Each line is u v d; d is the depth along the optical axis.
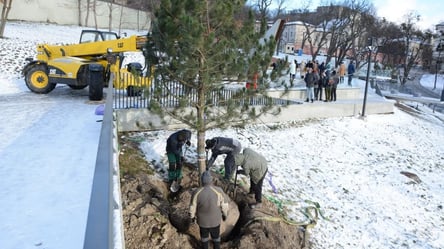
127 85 10.27
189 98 7.21
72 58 12.27
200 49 6.17
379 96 22.19
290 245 6.87
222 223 6.94
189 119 7.29
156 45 6.72
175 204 7.12
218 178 8.20
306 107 14.66
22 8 33.94
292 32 65.62
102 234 2.04
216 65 6.51
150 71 6.96
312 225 7.79
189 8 6.20
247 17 6.70
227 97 7.60
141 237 5.99
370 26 52.09
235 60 6.50
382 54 65.38
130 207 6.48
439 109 27.31
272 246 6.57
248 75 6.77
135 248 5.78
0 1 28.70
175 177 7.61
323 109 15.33
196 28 5.82
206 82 6.52
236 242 6.56
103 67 11.75
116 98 10.45
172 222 6.75
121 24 41.28
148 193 7.11
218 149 7.54
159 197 7.11
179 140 7.39
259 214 7.24
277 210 7.84
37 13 35.12
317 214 8.32
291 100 15.48
